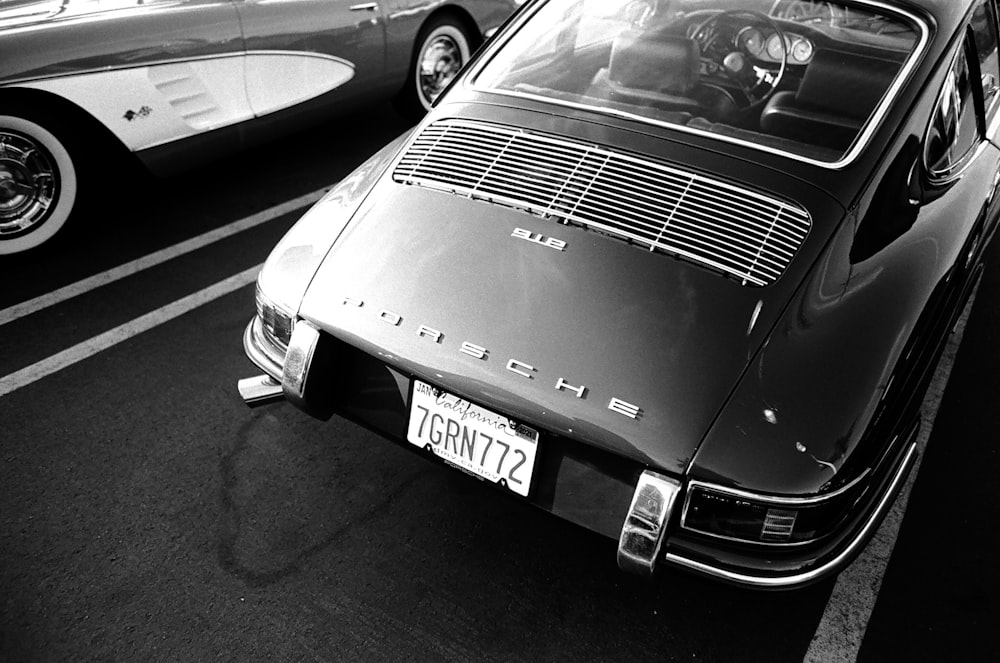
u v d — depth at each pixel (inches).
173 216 150.1
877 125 79.6
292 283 77.5
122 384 107.5
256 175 166.6
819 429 62.1
